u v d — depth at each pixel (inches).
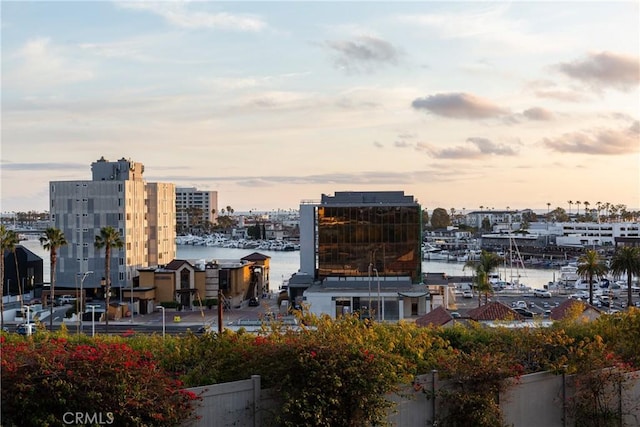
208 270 3983.8
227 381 911.0
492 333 1245.7
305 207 4183.1
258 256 4872.0
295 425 829.2
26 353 736.3
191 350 994.1
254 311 3838.6
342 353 880.3
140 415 744.3
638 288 4862.2
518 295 4773.6
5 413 683.4
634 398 1121.4
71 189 4448.8
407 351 1079.0
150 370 776.3
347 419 861.2
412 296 3496.6
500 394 1010.7
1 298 3282.5
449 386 991.0
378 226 3809.1
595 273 3784.5
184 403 792.9
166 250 5049.2
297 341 902.4
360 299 3513.8
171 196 5147.6
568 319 1509.6
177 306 3887.8
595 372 1071.6
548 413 1064.2
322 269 3833.7
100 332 3075.8
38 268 4849.9
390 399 938.7
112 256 4431.6
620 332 1245.1
